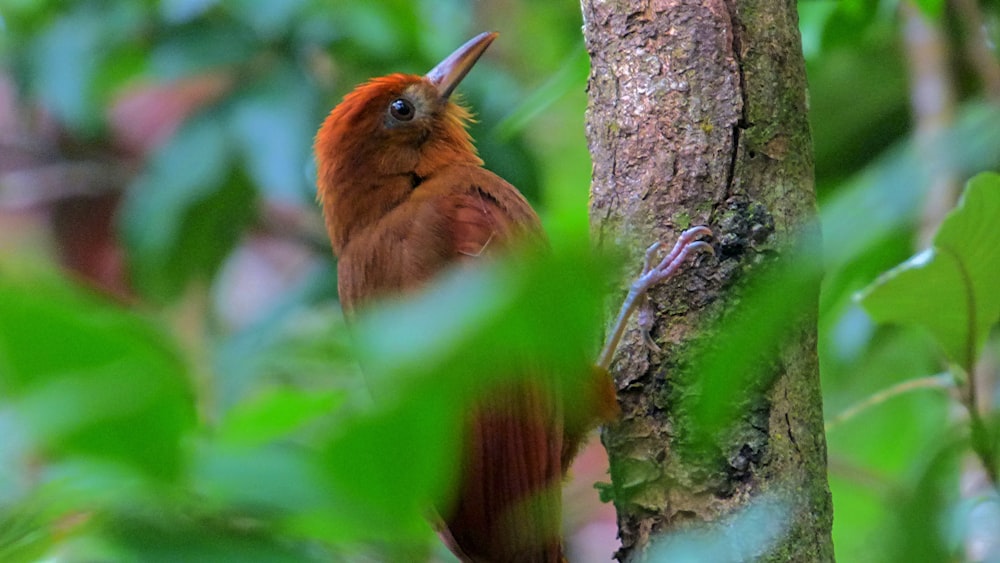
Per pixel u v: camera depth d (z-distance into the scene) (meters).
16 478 2.56
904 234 7.45
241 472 2.63
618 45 6.38
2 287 2.14
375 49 10.96
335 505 2.52
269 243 15.07
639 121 6.25
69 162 14.38
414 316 2.11
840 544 10.39
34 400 2.17
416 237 7.44
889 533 6.71
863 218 4.47
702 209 6.03
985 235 5.22
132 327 2.26
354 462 2.30
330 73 11.33
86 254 14.46
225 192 11.55
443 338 2.09
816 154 9.12
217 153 10.80
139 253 11.18
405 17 11.20
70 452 2.43
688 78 6.13
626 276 6.20
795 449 5.61
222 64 10.91
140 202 11.09
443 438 2.27
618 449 6.07
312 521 2.77
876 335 9.52
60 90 11.28
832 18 8.84
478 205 7.58
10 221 14.80
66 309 2.16
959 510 6.34
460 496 6.36
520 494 6.29
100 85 11.88
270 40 11.09
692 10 6.16
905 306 5.73
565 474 7.18
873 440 10.62
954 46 9.29
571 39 13.25
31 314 2.14
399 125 8.19
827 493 5.75
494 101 10.85
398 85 8.29
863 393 10.27
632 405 6.04
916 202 4.49
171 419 2.46
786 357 5.61
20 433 2.20
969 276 5.48
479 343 2.13
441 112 8.42
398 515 2.44
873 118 9.12
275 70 11.02
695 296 5.95
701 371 2.82
